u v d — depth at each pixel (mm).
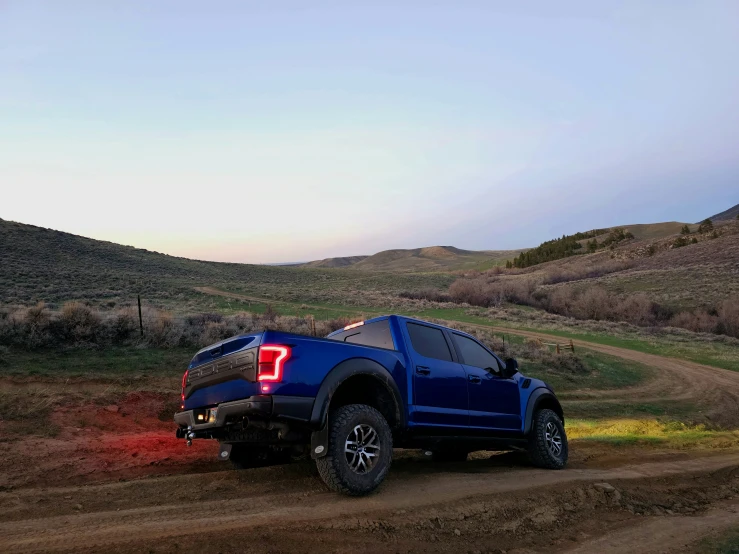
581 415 23391
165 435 9602
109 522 4312
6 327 15594
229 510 4621
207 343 18891
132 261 87250
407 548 4047
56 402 10609
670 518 5332
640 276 92938
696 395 32156
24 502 4988
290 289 78625
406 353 5863
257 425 4648
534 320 62719
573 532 4812
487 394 6684
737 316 63844
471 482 5891
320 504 4770
